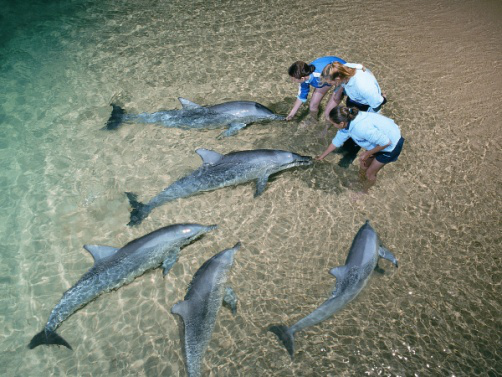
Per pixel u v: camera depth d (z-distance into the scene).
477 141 7.86
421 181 7.17
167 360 5.16
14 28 9.50
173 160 7.14
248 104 7.55
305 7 10.74
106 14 10.04
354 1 11.14
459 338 5.47
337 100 6.95
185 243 6.04
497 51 9.95
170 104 8.07
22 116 7.69
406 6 11.20
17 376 4.99
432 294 5.86
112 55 9.01
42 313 5.48
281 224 6.52
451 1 11.56
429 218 6.70
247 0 10.79
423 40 10.06
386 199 6.89
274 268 6.03
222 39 9.58
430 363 5.24
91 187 6.74
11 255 5.98
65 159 7.09
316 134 7.68
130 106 7.99
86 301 5.45
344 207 6.76
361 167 6.88
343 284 5.45
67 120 7.68
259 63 9.05
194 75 8.68
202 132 7.60
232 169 6.68
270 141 7.54
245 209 6.65
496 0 11.69
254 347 5.27
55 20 9.79
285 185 6.98
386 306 5.70
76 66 8.71
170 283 5.81
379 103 6.03
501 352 5.37
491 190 7.14
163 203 6.52
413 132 7.91
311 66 6.56
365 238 5.80
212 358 5.16
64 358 5.16
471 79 9.11
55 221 6.33
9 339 5.25
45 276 5.81
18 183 6.73
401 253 6.27
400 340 5.41
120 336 5.34
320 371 5.12
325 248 6.28
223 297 5.52
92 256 5.60
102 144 7.31
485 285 6.00
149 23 9.88
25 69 8.57
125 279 5.61
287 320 5.53
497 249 6.41
